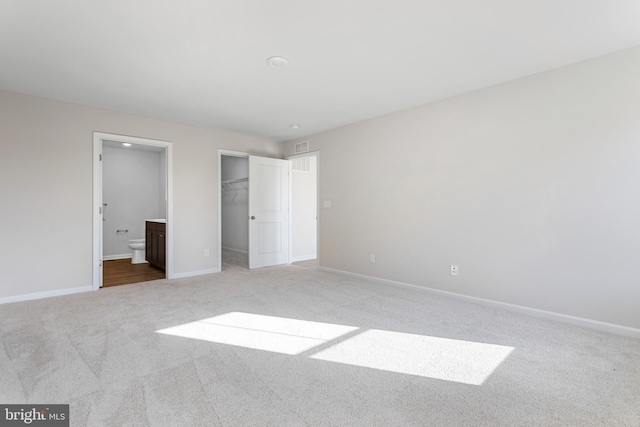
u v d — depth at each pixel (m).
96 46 2.45
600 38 2.35
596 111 2.63
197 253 4.81
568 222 2.78
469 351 2.22
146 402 1.62
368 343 2.34
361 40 2.39
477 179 3.33
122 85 3.21
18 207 3.42
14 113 3.40
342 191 4.77
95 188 3.90
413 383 1.82
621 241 2.53
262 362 2.05
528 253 3.00
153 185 6.88
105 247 6.27
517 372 1.94
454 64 2.77
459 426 1.46
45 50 2.51
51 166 3.61
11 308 3.14
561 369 1.97
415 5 1.98
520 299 3.05
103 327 2.63
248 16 2.08
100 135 3.93
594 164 2.64
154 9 2.00
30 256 3.48
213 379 1.84
